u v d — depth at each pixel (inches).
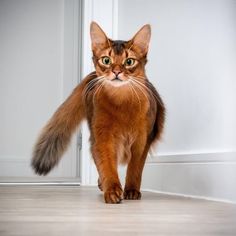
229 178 29.0
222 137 30.4
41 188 45.8
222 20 30.9
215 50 31.6
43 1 61.1
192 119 34.7
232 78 29.2
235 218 21.1
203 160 32.1
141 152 32.1
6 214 22.3
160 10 41.0
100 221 19.9
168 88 39.1
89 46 51.8
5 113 59.6
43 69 60.7
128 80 30.8
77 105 36.1
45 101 60.5
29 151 59.8
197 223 19.4
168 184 37.3
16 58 60.2
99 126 30.8
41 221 19.7
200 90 33.5
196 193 33.0
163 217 21.5
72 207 26.1
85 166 51.5
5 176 59.1
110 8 51.8
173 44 38.3
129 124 31.2
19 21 60.6
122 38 49.8
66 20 61.5
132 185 32.1
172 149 37.9
